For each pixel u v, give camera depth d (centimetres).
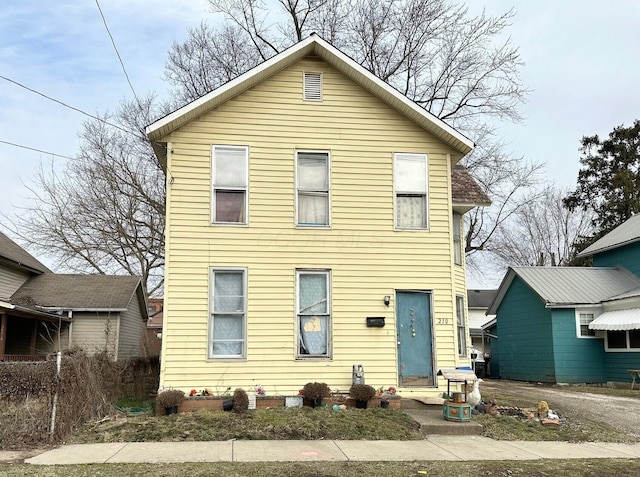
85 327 2333
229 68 2923
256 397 1155
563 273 2373
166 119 1211
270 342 1211
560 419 1150
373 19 2805
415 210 1327
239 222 1248
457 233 1619
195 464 759
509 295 2541
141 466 743
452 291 1298
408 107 1304
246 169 1267
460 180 1606
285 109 1302
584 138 4503
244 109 1288
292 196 1272
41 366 912
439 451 880
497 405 1278
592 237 4172
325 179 1303
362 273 1270
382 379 1234
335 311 1248
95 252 3041
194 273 1207
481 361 3019
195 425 991
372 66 2847
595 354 2123
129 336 2602
